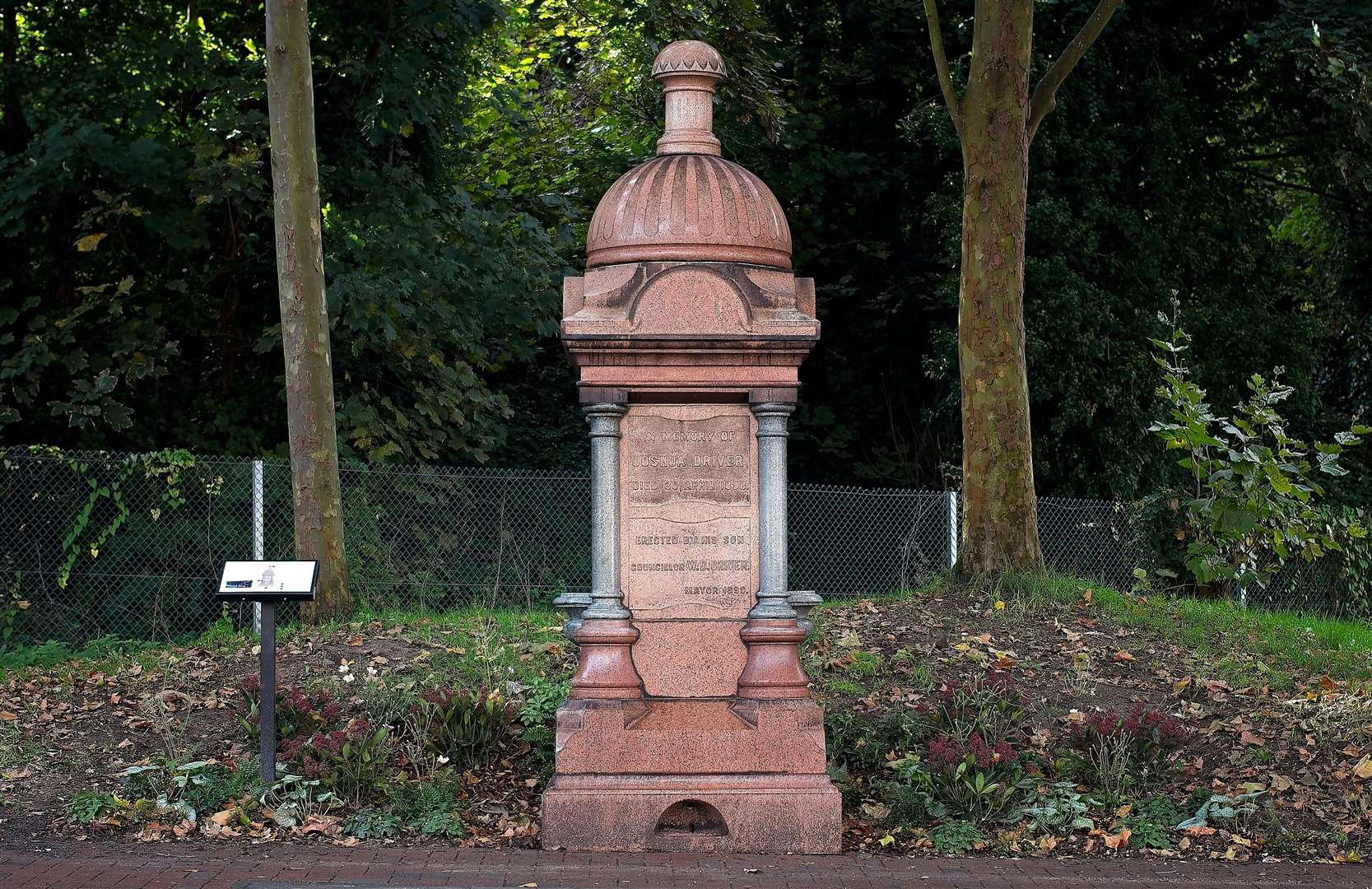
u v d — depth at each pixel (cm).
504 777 819
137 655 1106
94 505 1366
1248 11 1923
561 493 1559
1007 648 1057
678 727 722
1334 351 2333
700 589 739
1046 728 901
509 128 2211
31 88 1524
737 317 721
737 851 709
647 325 719
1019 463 1228
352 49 1594
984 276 1227
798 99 2011
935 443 2059
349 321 1444
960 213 1823
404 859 679
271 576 776
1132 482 1812
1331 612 1559
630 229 733
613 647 732
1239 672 1020
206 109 1589
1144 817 766
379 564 1386
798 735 722
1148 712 845
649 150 2184
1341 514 1633
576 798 708
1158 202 1933
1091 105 1858
